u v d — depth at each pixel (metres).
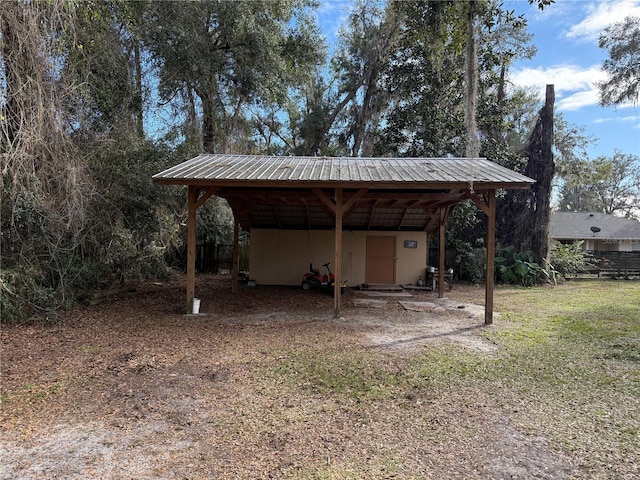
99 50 9.20
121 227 9.34
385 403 3.99
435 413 3.77
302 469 2.77
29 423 3.45
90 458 2.89
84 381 4.50
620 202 37.88
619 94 16.41
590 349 6.05
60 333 6.58
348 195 9.22
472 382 4.61
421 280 13.82
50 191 7.34
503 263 16.25
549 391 4.35
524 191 17.38
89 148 8.84
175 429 3.37
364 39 18.69
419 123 17.34
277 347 6.02
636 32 15.80
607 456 2.99
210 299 10.31
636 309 9.79
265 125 21.58
